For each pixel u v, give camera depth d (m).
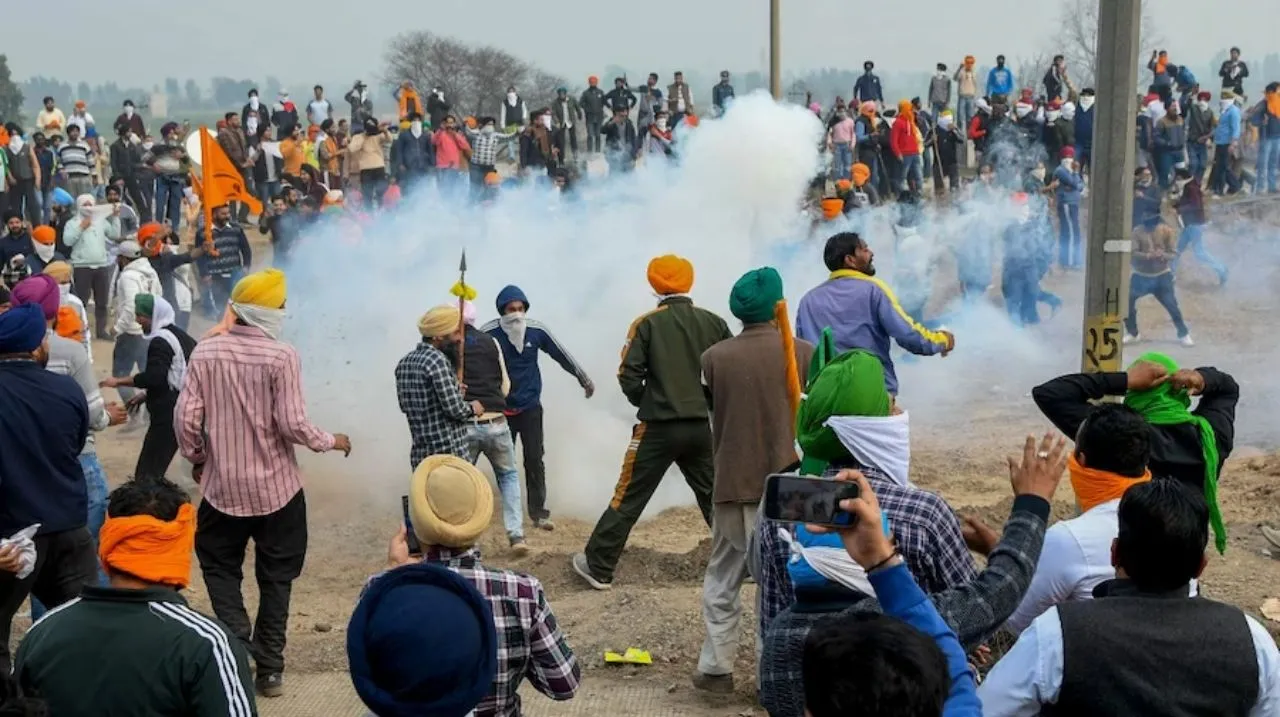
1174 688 3.25
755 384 6.39
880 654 2.52
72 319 9.31
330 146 28.25
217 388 6.66
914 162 26.53
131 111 28.81
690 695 6.58
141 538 3.74
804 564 3.65
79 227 20.02
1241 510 9.45
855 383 3.87
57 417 6.07
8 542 5.56
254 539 6.87
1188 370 5.00
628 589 8.45
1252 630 3.33
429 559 3.85
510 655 3.83
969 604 3.42
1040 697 3.34
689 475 8.29
